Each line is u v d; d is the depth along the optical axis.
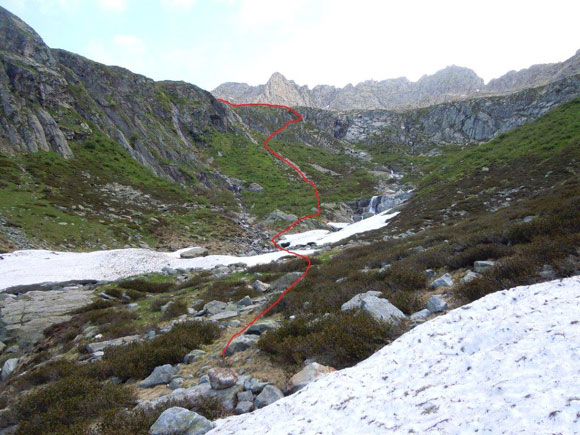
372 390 4.19
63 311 17.64
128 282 22.14
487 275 7.49
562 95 140.62
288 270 20.44
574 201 11.00
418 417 3.27
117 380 8.36
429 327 5.21
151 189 65.00
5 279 25.19
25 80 67.12
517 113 150.25
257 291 15.73
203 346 9.61
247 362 7.52
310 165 130.88
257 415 4.73
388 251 17.19
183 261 32.62
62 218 40.50
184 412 5.19
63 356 12.09
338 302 9.91
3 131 56.31
